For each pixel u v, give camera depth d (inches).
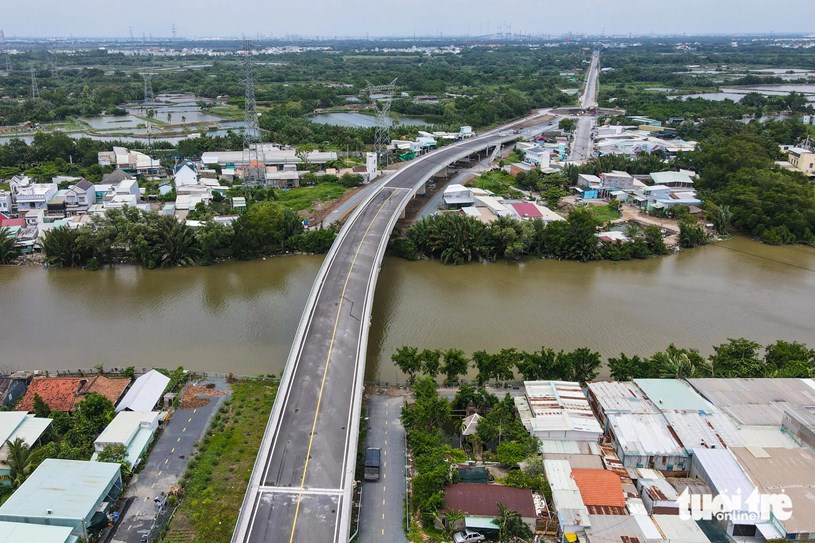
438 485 2532.0
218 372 3595.0
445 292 4817.9
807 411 2908.5
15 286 4835.1
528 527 2413.9
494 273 5270.7
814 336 4234.7
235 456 2849.4
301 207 6633.9
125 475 2650.1
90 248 5241.1
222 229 5383.9
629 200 7111.2
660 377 3390.7
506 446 2773.1
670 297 4835.1
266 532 2236.7
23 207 6171.3
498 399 3196.4
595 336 4124.0
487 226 5693.9
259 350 3873.0
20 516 2288.4
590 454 2795.3
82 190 6314.0
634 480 2655.0
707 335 4200.3
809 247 6136.8
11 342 3929.6
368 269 4483.3
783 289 5059.1
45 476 2500.0
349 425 2819.9
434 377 3444.9
